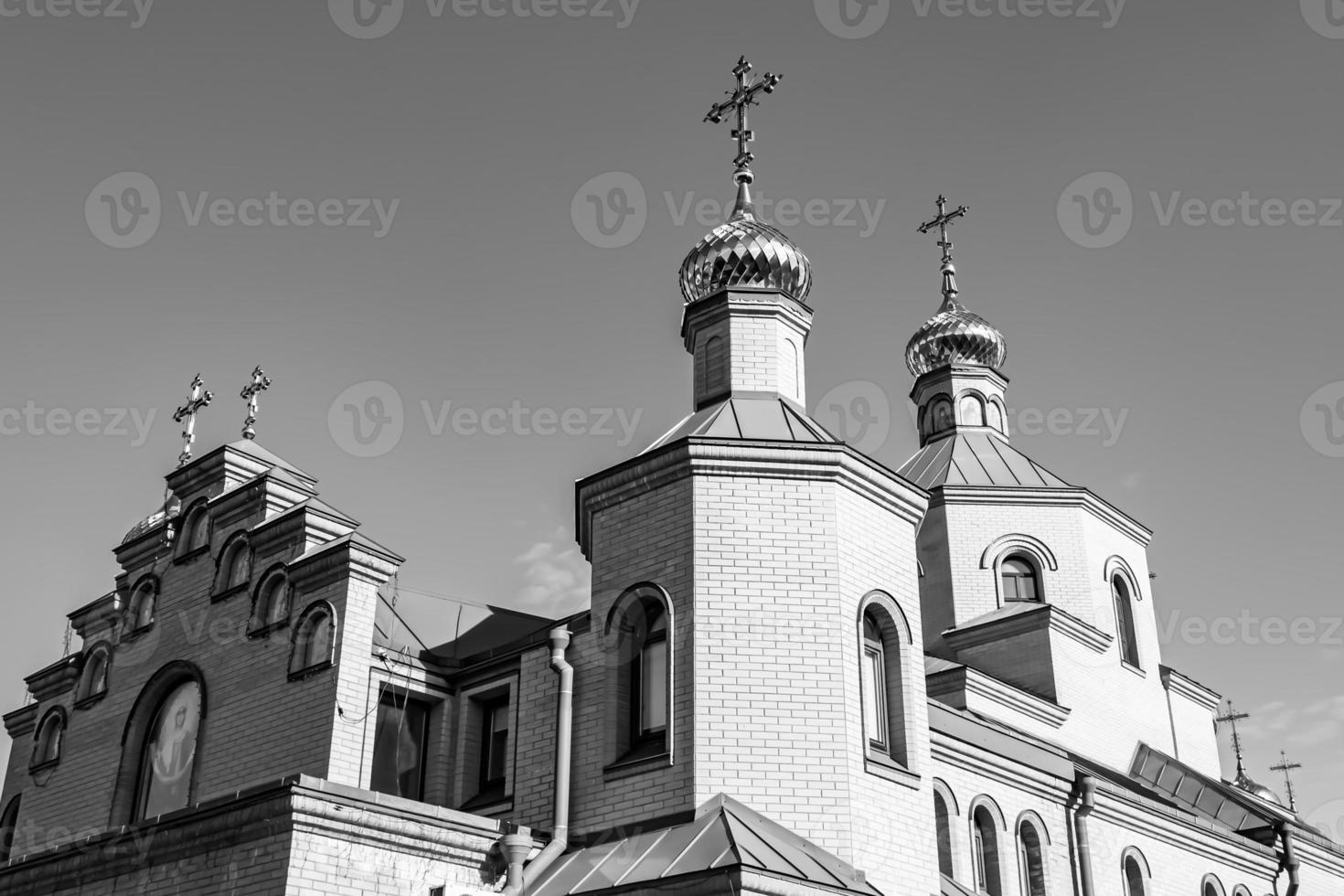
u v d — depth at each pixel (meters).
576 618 19.27
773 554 18.12
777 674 17.44
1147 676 30.58
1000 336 34.59
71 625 23.92
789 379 21.64
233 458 22.59
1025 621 28.27
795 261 22.48
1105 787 23.27
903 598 19.31
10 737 27.36
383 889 15.31
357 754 18.77
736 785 16.77
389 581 21.92
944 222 36.31
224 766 19.88
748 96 24.31
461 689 20.81
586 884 16.02
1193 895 24.73
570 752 18.19
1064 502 30.59
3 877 17.78
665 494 18.78
